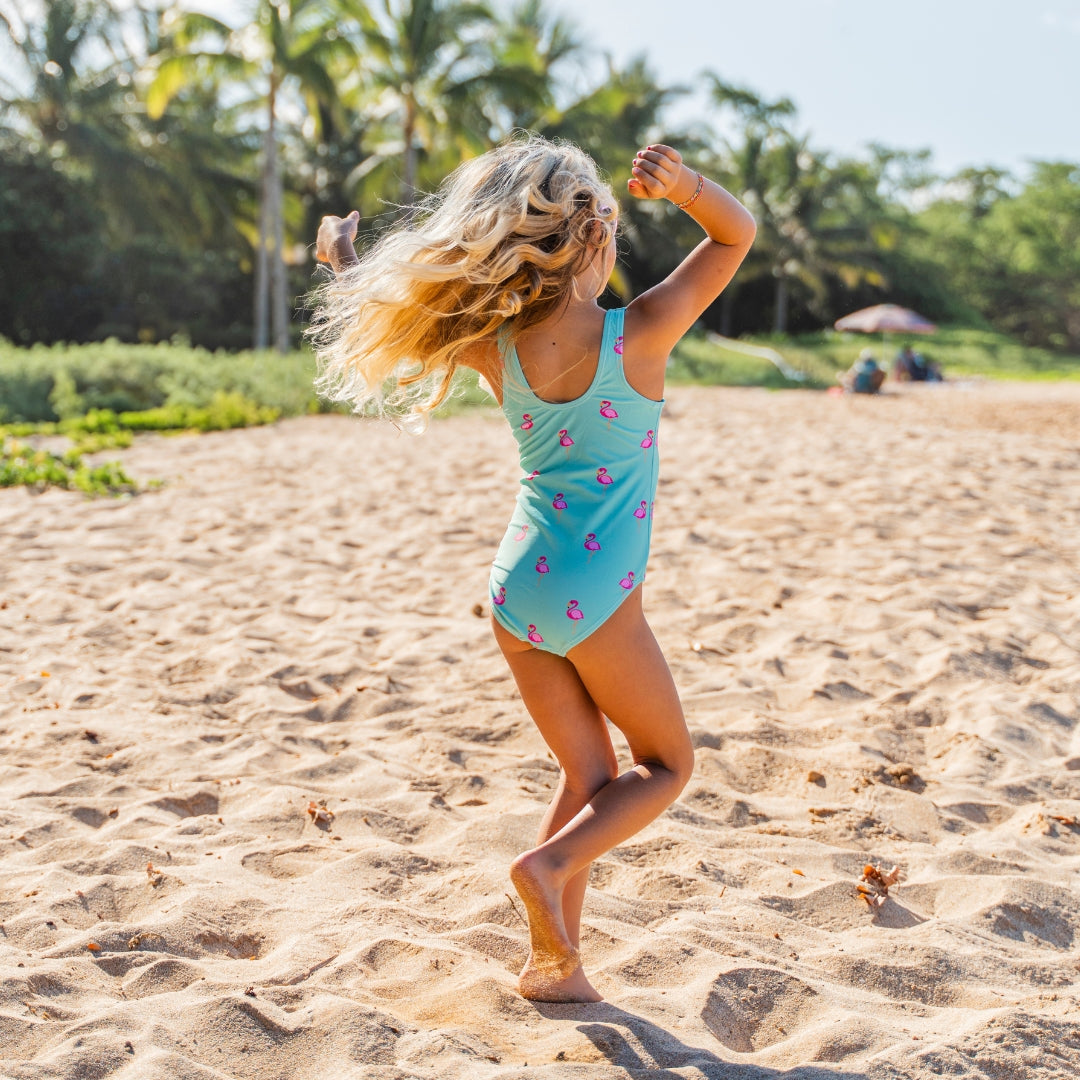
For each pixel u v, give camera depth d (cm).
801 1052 229
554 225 219
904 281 5869
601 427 225
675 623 582
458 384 270
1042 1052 227
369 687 486
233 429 1627
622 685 226
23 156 3431
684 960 265
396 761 407
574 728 235
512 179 219
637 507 228
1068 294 6681
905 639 556
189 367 1914
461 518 854
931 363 3212
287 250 4203
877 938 288
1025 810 377
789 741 431
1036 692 494
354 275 237
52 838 338
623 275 3825
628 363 225
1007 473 1098
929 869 331
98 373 1828
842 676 500
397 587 662
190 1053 218
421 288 223
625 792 226
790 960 272
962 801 382
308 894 300
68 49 3116
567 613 220
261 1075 215
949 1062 221
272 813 356
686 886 311
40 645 541
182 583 669
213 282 4016
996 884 314
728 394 2514
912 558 719
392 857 323
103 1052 214
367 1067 212
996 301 6812
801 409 1989
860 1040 230
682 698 474
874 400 2281
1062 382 3578
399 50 2781
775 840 348
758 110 4816
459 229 219
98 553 745
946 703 473
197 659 521
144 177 3244
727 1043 237
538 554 224
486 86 2802
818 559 716
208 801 373
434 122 2827
